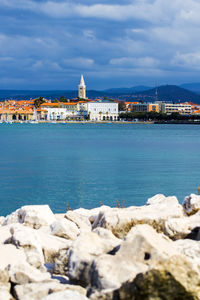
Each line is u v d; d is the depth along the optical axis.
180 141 169.00
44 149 124.31
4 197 47.88
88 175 66.62
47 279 10.93
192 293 8.38
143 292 8.47
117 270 9.55
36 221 19.27
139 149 124.94
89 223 20.58
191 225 14.72
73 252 10.94
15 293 10.27
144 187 54.81
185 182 58.84
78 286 9.99
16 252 13.54
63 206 43.50
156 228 15.40
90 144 148.25
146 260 9.71
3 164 83.44
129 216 15.50
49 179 62.28
